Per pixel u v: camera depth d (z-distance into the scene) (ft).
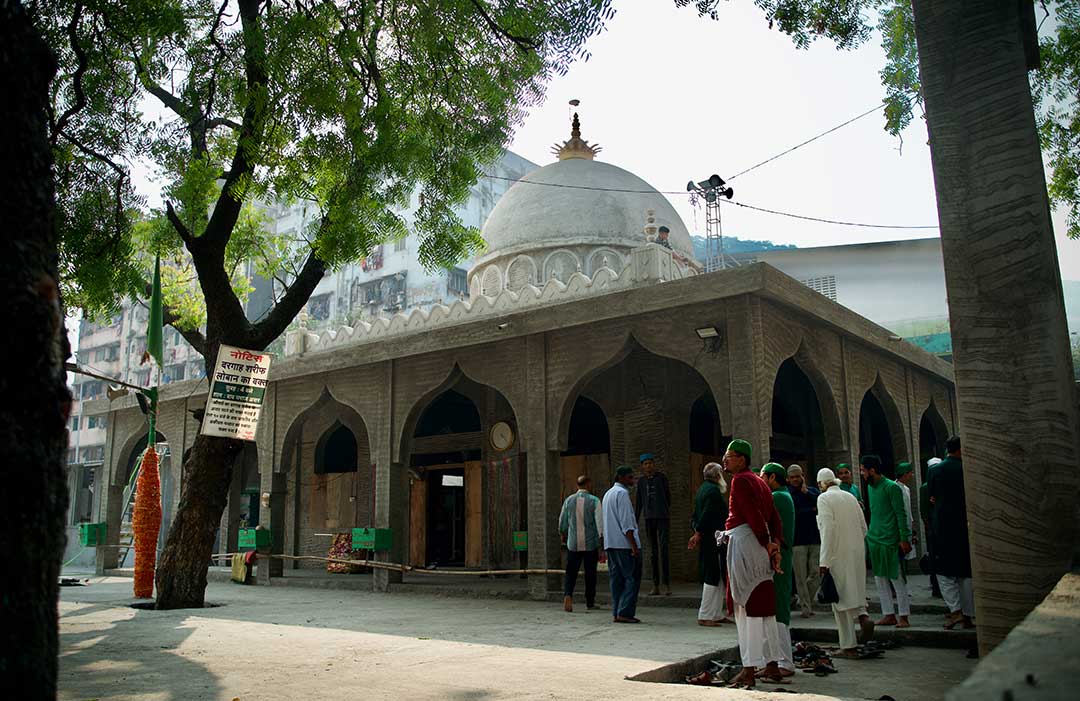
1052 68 25.03
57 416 5.38
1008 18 13.17
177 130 30.40
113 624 24.48
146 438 66.85
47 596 5.12
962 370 12.64
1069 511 11.57
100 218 29.27
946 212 13.11
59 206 28.48
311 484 55.93
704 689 14.25
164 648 19.43
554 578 34.63
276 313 31.17
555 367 35.65
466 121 28.12
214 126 30.63
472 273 56.95
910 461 42.88
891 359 42.42
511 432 46.47
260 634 22.12
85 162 28.94
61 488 5.39
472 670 16.17
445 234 29.07
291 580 43.39
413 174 28.27
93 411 57.72
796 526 27.09
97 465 79.00
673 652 18.98
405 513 40.75
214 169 30.22
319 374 45.09
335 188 27.91
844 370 36.88
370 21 27.14
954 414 50.65
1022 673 3.86
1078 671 3.80
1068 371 12.14
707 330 30.78
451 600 34.50
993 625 11.80
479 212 129.39
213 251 29.73
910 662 20.16
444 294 126.52
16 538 4.92
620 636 22.12
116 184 29.45
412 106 27.91
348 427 53.83
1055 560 11.50
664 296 32.17
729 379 30.63
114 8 24.86
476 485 48.44
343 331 49.24
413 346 40.06
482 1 25.02
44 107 5.94
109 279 29.94
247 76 26.58
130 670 16.24
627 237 52.26
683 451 40.60
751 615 16.58
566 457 44.93
